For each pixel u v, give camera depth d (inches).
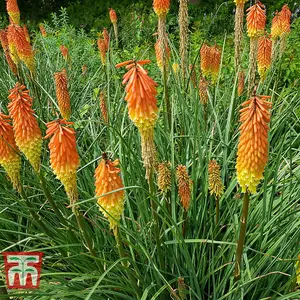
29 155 128.5
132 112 113.5
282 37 225.9
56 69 323.3
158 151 203.0
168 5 184.7
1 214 184.5
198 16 504.1
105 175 116.4
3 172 200.1
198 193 189.3
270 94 249.8
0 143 127.6
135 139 203.8
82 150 223.1
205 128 206.5
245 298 157.3
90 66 358.3
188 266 146.3
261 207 174.6
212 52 209.3
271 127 215.3
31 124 125.3
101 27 526.3
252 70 194.9
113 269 157.2
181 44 212.7
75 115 267.9
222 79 296.0
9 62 245.1
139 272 147.6
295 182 180.1
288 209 161.6
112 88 285.1
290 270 155.5
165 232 155.9
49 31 438.6
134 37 435.2
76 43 404.8
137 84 110.2
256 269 151.0
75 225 167.3
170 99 241.3
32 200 193.3
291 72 297.9
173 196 164.2
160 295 153.6
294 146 226.8
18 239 183.0
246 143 110.4
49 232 150.8
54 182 194.2
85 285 153.8
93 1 577.6
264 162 112.5
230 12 498.3
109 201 118.8
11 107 124.4
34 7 608.1
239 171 114.8
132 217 161.9
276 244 148.9
